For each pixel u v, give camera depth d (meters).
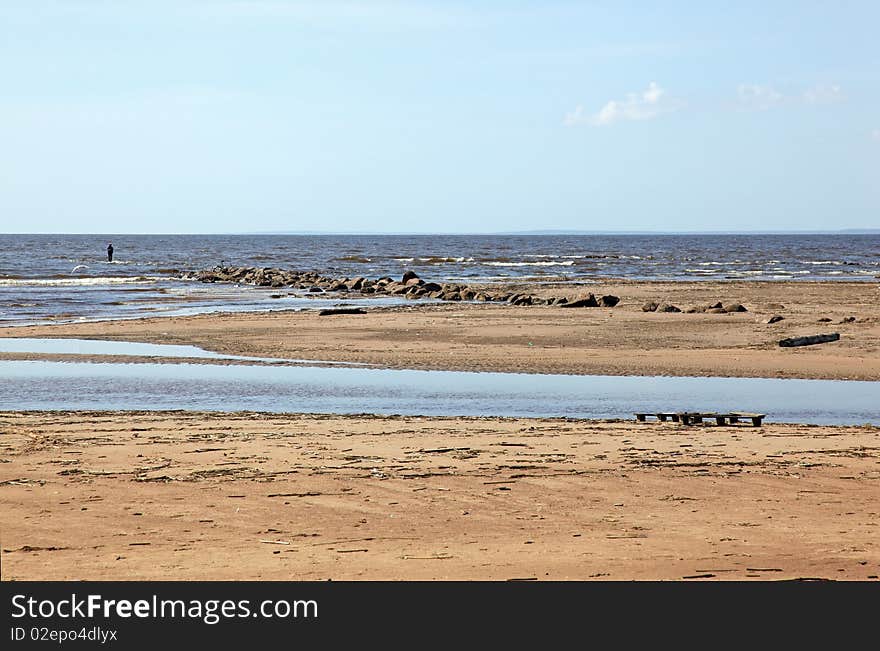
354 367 29.19
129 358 30.98
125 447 16.48
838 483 14.07
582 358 30.86
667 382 26.47
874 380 26.89
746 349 33.03
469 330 39.00
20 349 33.19
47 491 13.20
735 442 17.34
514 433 18.12
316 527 11.56
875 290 65.19
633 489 13.63
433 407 22.44
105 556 10.36
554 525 11.71
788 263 122.44
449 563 10.16
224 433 17.97
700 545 10.80
